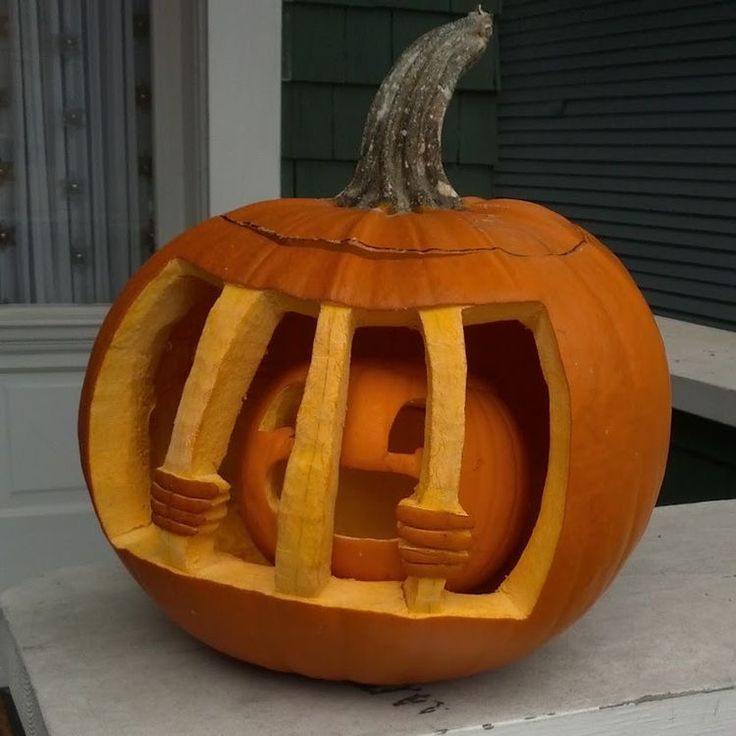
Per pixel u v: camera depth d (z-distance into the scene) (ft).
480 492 3.91
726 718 4.07
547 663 4.23
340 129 8.83
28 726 4.19
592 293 3.87
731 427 8.07
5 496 8.72
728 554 5.45
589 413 3.68
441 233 3.82
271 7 8.07
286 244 3.83
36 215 8.89
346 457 3.78
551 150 13.37
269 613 3.72
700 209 11.25
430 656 3.76
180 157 8.75
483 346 4.57
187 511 3.80
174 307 4.18
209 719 3.70
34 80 8.69
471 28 4.25
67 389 8.73
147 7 8.74
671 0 11.32
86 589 4.91
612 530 3.80
